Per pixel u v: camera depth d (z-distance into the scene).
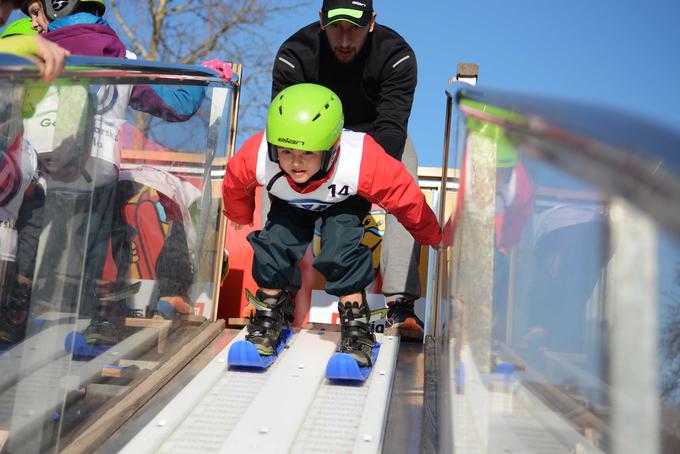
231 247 4.55
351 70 3.68
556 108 1.33
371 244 4.29
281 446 2.48
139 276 2.98
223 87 3.86
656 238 0.90
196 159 3.59
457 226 2.53
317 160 2.95
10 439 2.17
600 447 1.18
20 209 2.25
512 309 1.72
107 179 2.71
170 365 3.11
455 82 2.95
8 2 2.96
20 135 2.20
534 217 1.57
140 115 2.95
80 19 3.29
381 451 2.47
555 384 1.42
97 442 2.46
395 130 3.56
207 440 2.54
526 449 1.58
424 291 4.27
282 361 3.26
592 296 1.22
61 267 2.44
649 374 0.96
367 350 3.13
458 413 2.19
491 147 2.02
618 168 0.97
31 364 2.28
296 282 3.59
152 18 13.73
